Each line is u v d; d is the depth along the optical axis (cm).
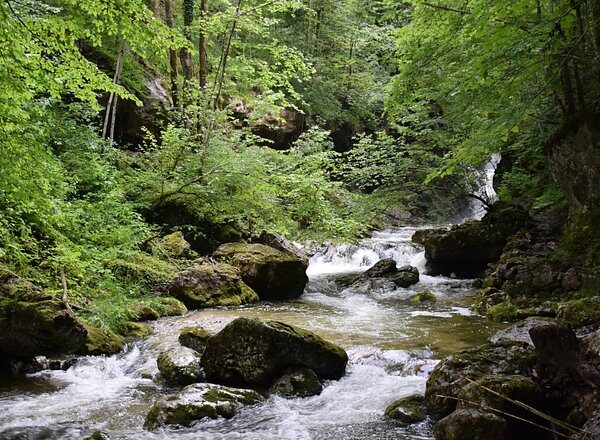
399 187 1448
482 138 716
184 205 1394
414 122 1444
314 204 1298
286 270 1210
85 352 727
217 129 1559
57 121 1172
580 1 566
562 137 1054
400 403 539
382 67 3123
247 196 1380
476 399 457
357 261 1747
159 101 1797
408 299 1195
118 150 1409
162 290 1060
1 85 566
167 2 1722
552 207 1508
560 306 811
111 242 1085
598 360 422
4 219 837
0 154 581
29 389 623
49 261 901
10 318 665
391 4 1104
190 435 500
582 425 413
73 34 632
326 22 2931
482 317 965
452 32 816
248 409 558
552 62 675
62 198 1035
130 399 600
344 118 2828
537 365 479
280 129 2288
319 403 575
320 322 925
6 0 552
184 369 652
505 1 570
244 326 637
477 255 1425
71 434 497
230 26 1588
